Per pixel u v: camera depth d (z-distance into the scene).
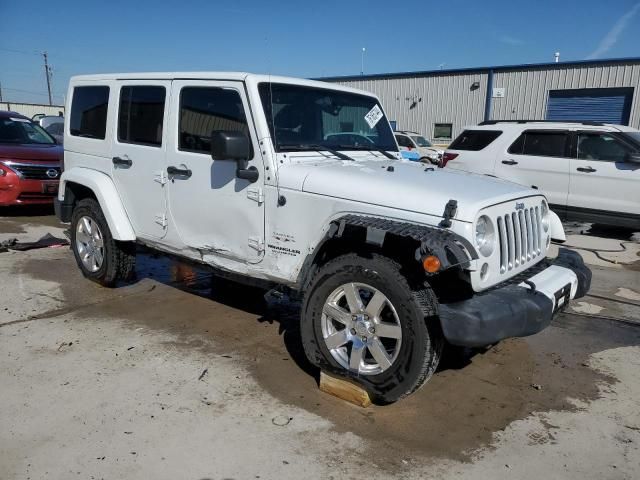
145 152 4.57
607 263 7.35
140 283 5.79
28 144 9.90
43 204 9.34
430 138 28.92
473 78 27.05
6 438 2.98
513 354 4.30
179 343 4.30
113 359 3.98
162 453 2.89
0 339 4.27
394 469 2.82
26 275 5.96
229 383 3.67
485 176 4.15
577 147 9.16
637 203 8.57
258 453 2.92
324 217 3.49
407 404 3.48
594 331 4.85
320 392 3.58
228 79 3.90
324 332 3.45
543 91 25.25
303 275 3.60
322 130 4.23
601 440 3.14
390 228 3.07
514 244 3.48
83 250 5.61
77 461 2.81
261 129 3.71
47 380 3.64
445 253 2.87
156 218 4.60
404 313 3.09
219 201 4.02
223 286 5.76
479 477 2.78
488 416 3.37
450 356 4.23
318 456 2.91
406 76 29.19
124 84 4.79
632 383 3.86
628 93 23.23
